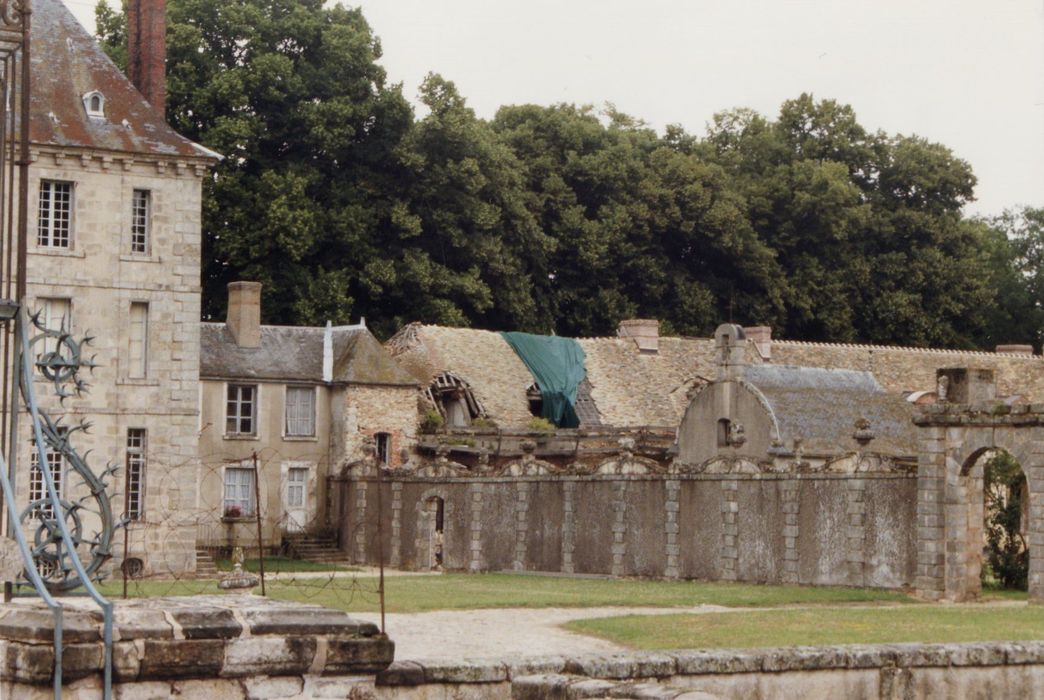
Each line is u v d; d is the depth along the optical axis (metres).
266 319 77.69
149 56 57.81
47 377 16.27
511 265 86.88
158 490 54.81
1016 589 48.66
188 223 55.97
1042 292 112.19
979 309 105.94
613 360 78.81
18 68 53.06
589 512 54.66
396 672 18.84
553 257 92.62
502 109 97.94
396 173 83.25
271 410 65.81
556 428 73.69
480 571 58.38
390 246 83.00
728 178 99.88
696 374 79.75
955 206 107.69
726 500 50.09
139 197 55.56
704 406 64.69
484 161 85.75
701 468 50.91
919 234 104.38
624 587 46.41
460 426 72.06
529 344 77.31
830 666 22.61
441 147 83.88
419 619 33.81
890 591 44.84
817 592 44.44
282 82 79.75
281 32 82.06
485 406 72.50
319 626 14.84
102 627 14.03
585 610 36.81
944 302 103.06
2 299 16.19
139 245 55.50
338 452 66.44
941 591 43.16
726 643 28.67
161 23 58.06
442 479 60.16
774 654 22.05
